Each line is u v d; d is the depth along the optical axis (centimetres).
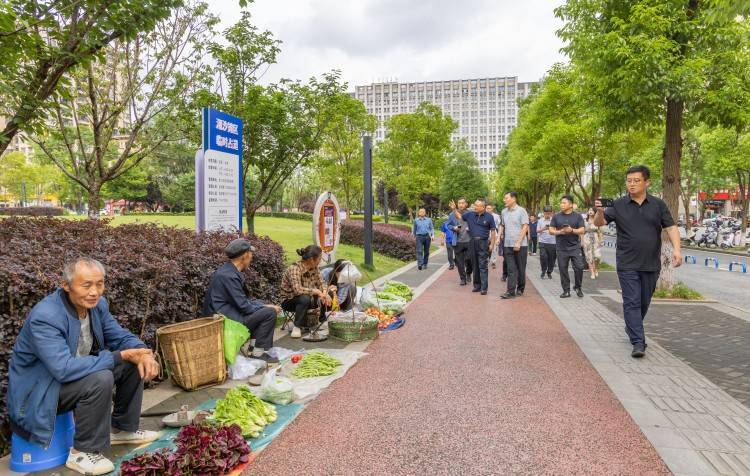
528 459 309
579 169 2075
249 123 1030
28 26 434
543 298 985
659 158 3225
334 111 1116
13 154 5722
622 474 291
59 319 304
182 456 285
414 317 779
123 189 5166
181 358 431
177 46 899
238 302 516
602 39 973
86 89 828
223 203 815
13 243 418
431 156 3406
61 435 306
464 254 1179
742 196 2894
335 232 1069
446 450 321
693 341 624
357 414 382
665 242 970
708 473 290
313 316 648
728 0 529
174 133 974
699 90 877
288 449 323
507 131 19625
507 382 458
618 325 716
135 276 435
